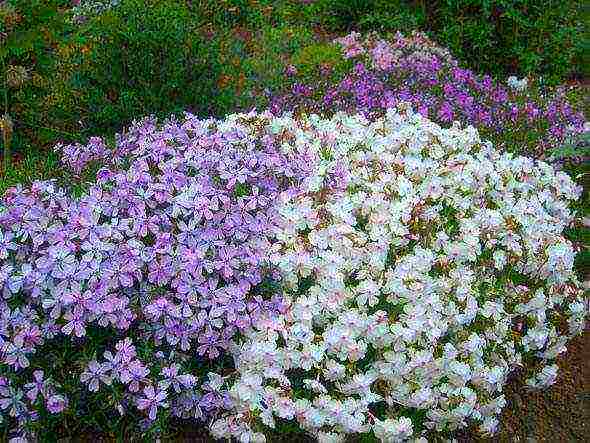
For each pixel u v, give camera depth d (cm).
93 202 51
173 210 51
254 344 47
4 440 47
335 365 46
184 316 47
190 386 46
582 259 69
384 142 65
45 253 48
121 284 48
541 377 55
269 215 54
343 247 53
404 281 51
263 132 64
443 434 52
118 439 48
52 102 86
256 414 45
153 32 83
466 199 60
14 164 80
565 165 82
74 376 46
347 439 49
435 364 48
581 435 54
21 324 45
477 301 55
